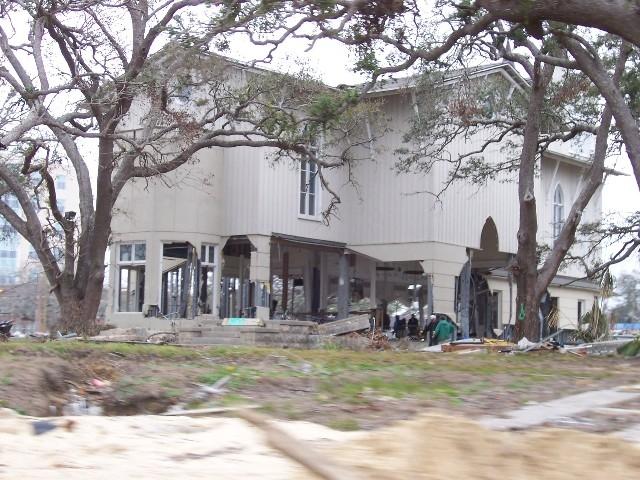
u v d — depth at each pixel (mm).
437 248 33156
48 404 9469
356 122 29172
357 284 37562
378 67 20453
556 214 43438
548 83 25938
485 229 37531
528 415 7656
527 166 25719
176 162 25625
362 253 34531
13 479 4945
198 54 22969
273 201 31750
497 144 37438
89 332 24375
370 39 18375
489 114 29422
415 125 29375
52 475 5066
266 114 26750
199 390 9891
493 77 30766
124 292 32281
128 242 31859
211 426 6723
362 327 26688
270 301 33219
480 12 21922
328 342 23656
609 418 7453
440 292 33250
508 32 22922
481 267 39719
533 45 23922
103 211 25516
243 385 10172
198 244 31203
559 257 25781
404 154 31766
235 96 26109
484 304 39781
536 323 25359
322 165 27109
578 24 14031
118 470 5199
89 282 25938
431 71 25062
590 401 8695
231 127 26500
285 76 25625
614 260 30719
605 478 5078
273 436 6012
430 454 5469
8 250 80000
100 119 24812
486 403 8547
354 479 4973
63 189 75750
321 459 5367
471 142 35844
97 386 10477
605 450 5617
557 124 29188
